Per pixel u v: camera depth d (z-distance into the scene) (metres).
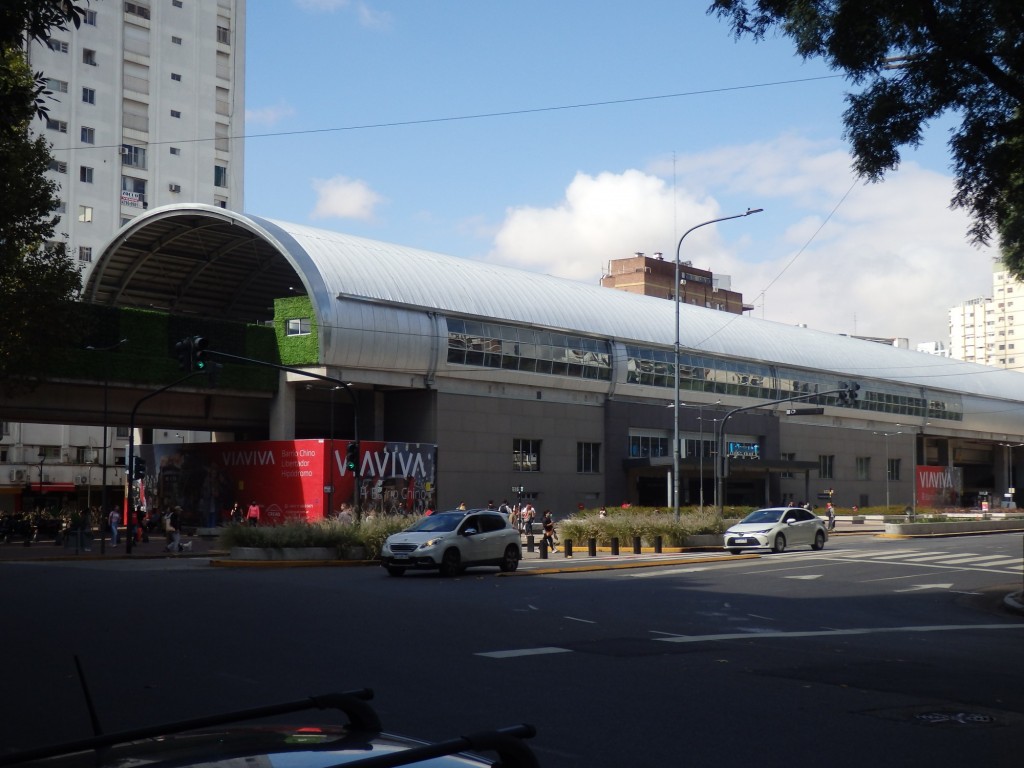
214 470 53.06
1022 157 16.72
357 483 37.94
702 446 71.50
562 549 43.94
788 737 8.77
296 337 52.34
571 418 63.59
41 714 9.48
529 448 61.38
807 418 79.81
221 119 82.81
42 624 16.11
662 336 68.94
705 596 22.48
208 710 9.66
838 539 52.38
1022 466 109.88
